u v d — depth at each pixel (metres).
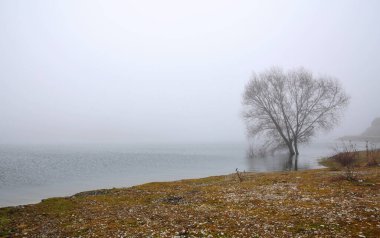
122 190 36.12
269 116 79.75
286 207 22.97
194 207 25.22
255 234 17.06
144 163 86.25
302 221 18.97
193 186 37.66
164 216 22.53
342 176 33.53
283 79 78.12
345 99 75.56
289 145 78.56
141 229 19.23
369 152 60.59
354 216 19.11
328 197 25.25
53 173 65.00
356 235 15.93
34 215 24.88
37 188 47.00
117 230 19.36
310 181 33.84
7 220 23.30
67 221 22.69
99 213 24.88
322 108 76.38
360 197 24.39
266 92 78.62
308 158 81.19
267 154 94.44
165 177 57.38
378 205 21.36
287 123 78.75
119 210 25.67
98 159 100.94
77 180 54.97
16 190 45.31
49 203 29.23
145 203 28.36
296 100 77.06
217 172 63.31
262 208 23.31
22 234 19.64
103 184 50.25
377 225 17.25
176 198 29.80
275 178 38.66
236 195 29.16
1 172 66.56
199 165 78.94
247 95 80.69
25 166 79.50
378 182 29.66
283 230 17.50
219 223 19.72
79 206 27.91
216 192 31.73
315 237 16.02
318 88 75.88
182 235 17.55
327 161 65.25
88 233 19.09
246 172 53.09
